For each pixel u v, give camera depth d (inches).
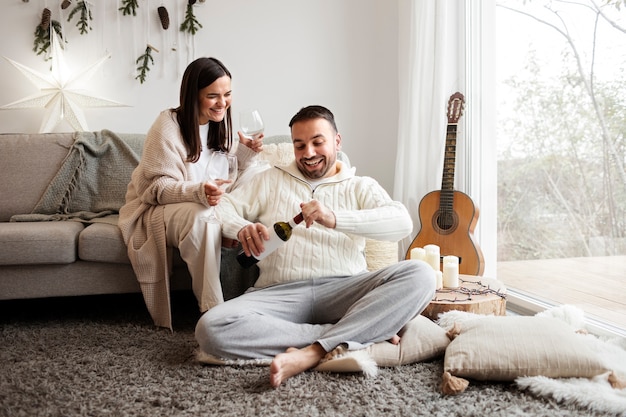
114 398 54.7
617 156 80.0
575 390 52.5
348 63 133.9
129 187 89.4
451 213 97.7
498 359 56.6
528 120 97.0
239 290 86.0
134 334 77.8
